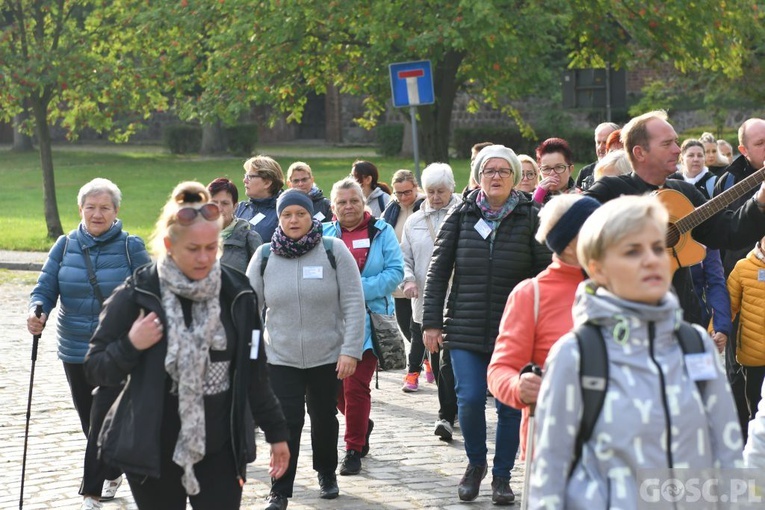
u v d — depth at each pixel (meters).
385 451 17.28
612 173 13.79
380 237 16.77
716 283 14.59
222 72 51.88
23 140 104.31
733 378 15.13
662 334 7.05
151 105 51.53
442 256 14.67
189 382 9.10
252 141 98.38
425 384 22.77
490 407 20.36
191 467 9.19
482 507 14.23
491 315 14.20
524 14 47.50
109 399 13.32
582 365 7.04
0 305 34.00
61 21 47.09
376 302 16.33
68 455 17.05
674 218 12.51
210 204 9.10
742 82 66.50
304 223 14.42
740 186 12.45
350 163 85.56
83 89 47.31
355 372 16.00
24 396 21.27
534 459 7.23
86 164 89.75
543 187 18.80
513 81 48.84
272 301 14.43
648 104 71.75
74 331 14.67
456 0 46.94
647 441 6.98
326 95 112.75
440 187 19.78
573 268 9.58
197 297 9.19
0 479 15.76
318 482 15.50
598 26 51.69
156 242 9.27
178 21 49.78
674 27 51.62
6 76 45.59
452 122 98.62
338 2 48.47
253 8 50.41
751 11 55.59
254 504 14.51
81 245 14.73
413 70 31.53
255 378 9.66
